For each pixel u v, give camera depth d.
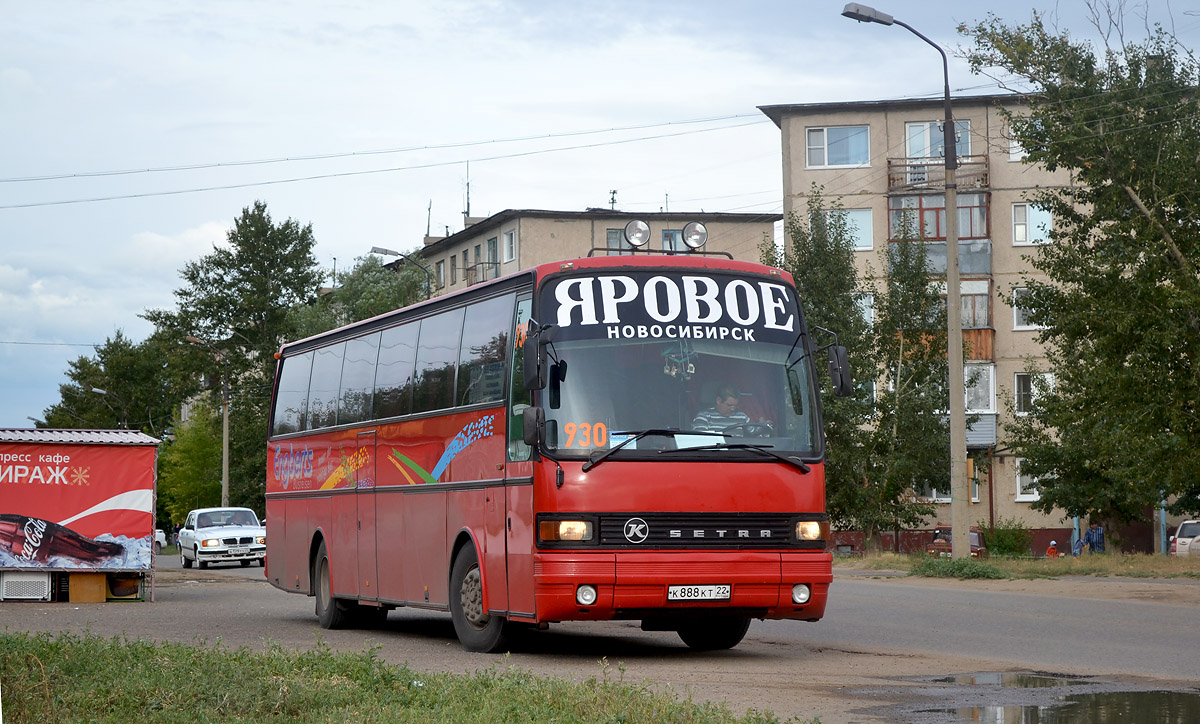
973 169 61.19
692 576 12.60
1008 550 56.25
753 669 12.37
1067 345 32.97
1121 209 32.03
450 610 14.80
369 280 80.25
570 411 12.80
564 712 8.43
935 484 45.62
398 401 16.73
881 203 61.84
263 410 85.69
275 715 8.48
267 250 88.50
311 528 19.62
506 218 77.25
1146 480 30.25
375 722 8.17
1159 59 32.34
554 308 13.12
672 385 13.05
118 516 25.31
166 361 92.88
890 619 17.86
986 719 8.90
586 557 12.46
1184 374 30.53
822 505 13.30
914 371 46.03
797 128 62.53
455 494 14.75
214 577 34.88
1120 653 13.41
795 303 13.85
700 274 13.55
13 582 24.95
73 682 9.19
